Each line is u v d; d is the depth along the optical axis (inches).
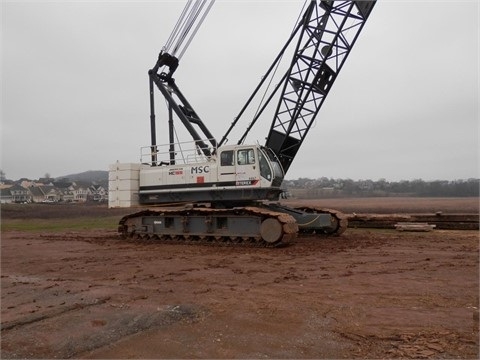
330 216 598.2
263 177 568.4
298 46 636.1
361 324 221.6
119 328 222.1
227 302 268.2
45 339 209.0
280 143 657.6
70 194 4616.1
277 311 246.8
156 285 325.1
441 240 574.2
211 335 209.5
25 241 684.1
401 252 472.7
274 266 399.2
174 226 615.8
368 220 780.6
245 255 470.9
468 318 228.7
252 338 204.4
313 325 221.5
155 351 191.2
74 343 202.4
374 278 336.2
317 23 628.4
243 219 552.7
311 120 647.8
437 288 298.0
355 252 479.5
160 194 647.8
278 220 518.6
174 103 690.2
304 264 407.5
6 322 237.5
